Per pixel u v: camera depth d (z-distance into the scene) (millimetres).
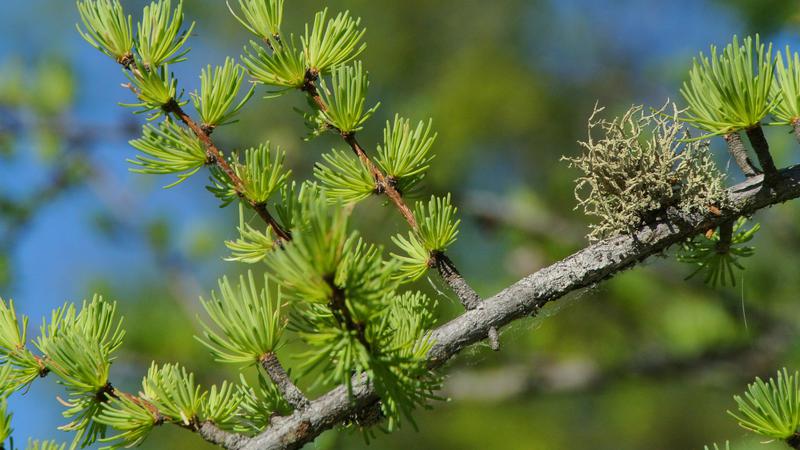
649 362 5199
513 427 6488
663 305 5211
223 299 1491
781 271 4805
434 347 1564
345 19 1687
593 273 1677
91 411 1580
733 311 4938
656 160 1726
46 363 1593
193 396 1533
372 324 1355
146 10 1586
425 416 6285
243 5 1645
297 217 1270
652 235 1695
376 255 1349
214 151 1586
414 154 1666
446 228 1623
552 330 5340
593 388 5289
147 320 4688
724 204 1692
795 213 4664
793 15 3779
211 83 1596
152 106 1584
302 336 1303
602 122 1764
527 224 5031
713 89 1637
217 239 5582
